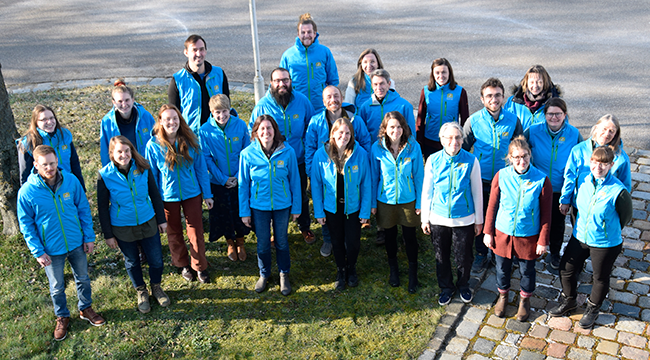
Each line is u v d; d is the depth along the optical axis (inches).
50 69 469.1
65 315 195.2
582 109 348.5
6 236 245.1
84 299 196.7
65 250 185.5
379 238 238.7
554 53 451.2
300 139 232.4
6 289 215.8
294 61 263.0
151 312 203.2
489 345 182.7
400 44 493.7
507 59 443.2
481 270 220.2
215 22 590.2
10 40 557.6
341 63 449.7
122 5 684.7
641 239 230.7
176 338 191.6
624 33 489.1
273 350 185.6
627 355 173.6
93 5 692.7
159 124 193.2
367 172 198.7
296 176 201.5
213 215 224.1
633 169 281.1
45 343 190.5
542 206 177.8
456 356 179.0
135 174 185.6
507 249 184.5
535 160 210.5
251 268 227.6
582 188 177.8
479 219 192.9
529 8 585.9
